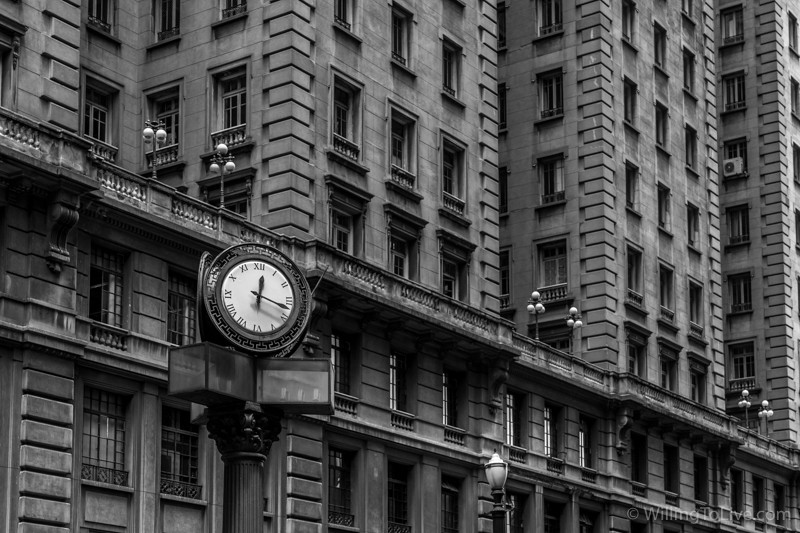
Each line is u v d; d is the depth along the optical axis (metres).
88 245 41.38
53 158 39.88
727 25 94.44
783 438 86.88
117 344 41.72
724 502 76.62
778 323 88.50
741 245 90.75
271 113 50.19
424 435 53.81
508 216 71.06
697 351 76.25
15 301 38.47
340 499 49.84
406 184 55.62
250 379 21.20
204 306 21.19
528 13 72.69
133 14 53.81
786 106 93.19
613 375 66.69
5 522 37.28
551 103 71.50
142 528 41.53
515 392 60.66
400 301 52.62
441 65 59.09
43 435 38.47
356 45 54.00
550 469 61.62
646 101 74.75
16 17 41.19
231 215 46.19
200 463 44.34
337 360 50.34
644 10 76.06
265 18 51.16
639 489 68.50
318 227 50.47
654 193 74.19
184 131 52.06
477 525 55.84
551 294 69.00
